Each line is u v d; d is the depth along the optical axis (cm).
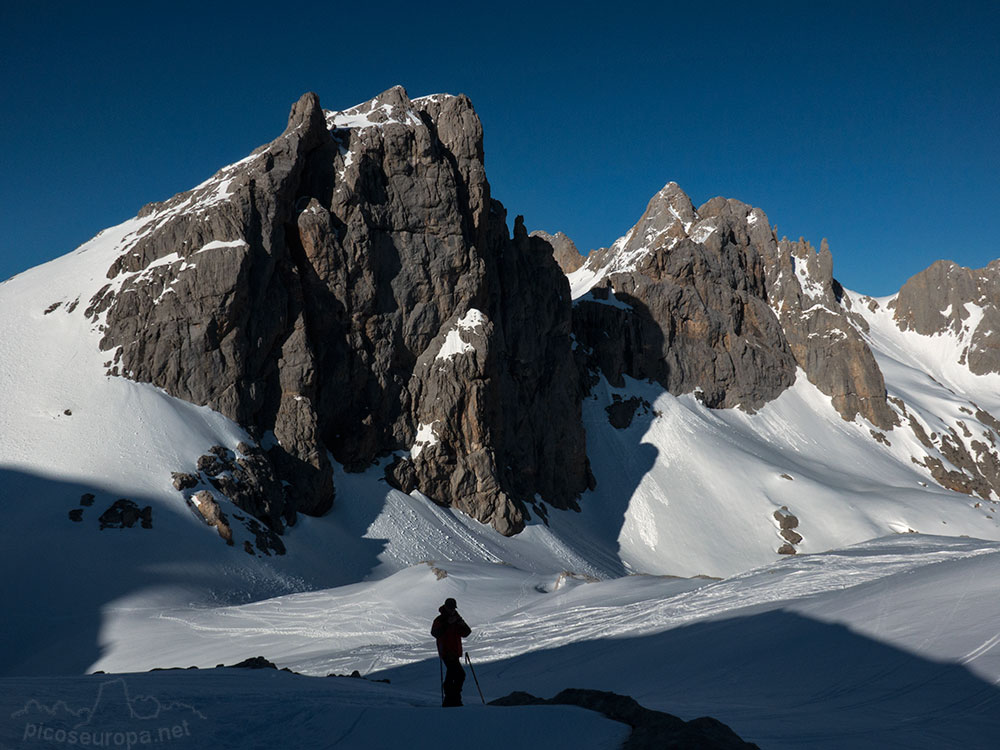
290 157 8462
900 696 1253
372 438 8638
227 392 7331
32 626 4494
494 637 3064
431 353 9356
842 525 11594
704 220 17638
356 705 1260
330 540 7325
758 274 17800
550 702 1204
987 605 1599
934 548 3978
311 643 3781
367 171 9231
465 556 8056
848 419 16425
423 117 10294
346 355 8594
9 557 5025
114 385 6994
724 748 835
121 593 4966
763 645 1836
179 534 5828
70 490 5844
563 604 3803
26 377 7069
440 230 9594
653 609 2956
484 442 9288
